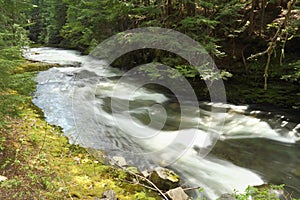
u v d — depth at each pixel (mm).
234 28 7387
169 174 3850
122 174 3832
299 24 5727
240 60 7320
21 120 5258
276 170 4230
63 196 3035
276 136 5461
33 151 3982
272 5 7258
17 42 6824
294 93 6469
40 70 11398
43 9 21703
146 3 8656
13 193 2844
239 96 7273
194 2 7258
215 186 3758
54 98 7660
